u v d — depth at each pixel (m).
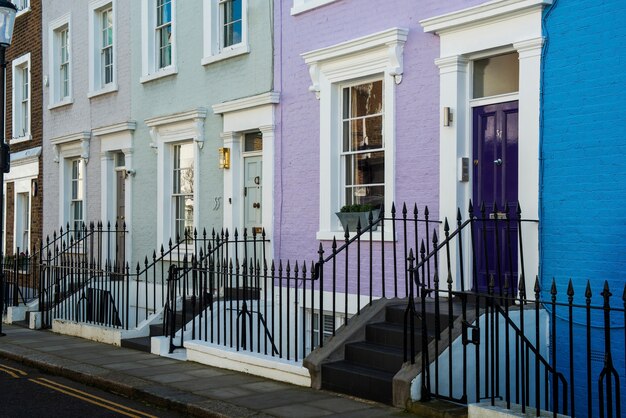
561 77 7.91
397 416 6.88
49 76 18.27
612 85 7.48
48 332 13.27
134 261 14.98
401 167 9.70
